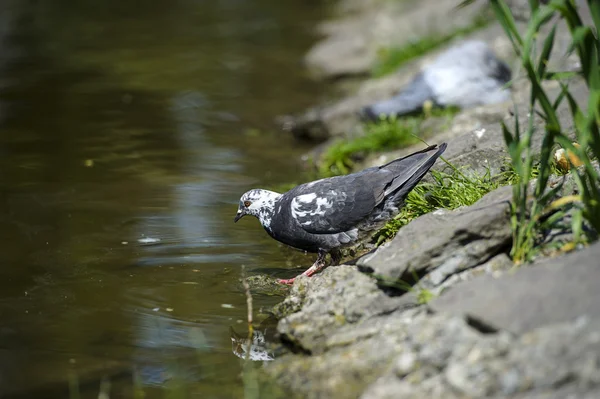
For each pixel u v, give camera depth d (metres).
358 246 11.10
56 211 13.20
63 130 18.06
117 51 26.22
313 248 10.34
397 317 8.07
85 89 21.62
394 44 23.88
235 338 8.91
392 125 15.30
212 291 10.20
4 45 26.70
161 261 11.15
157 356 8.55
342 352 7.88
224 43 27.88
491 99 15.56
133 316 9.49
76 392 7.87
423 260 8.58
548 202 9.04
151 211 13.23
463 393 6.57
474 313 7.27
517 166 8.41
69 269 10.87
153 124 18.67
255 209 10.76
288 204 10.26
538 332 6.71
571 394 6.18
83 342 8.88
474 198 10.23
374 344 7.72
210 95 21.34
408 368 7.08
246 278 10.59
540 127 11.86
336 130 17.36
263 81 23.02
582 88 13.28
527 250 8.45
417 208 10.78
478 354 6.74
